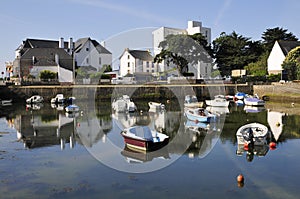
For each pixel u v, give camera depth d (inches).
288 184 366.3
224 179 381.1
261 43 2544.3
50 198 327.9
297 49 1745.8
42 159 464.4
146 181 372.2
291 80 1678.2
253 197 330.6
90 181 372.8
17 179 381.4
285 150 520.4
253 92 1706.4
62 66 2052.2
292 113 1032.8
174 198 327.0
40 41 2439.7
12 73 2331.4
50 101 1519.4
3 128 749.9
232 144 560.4
